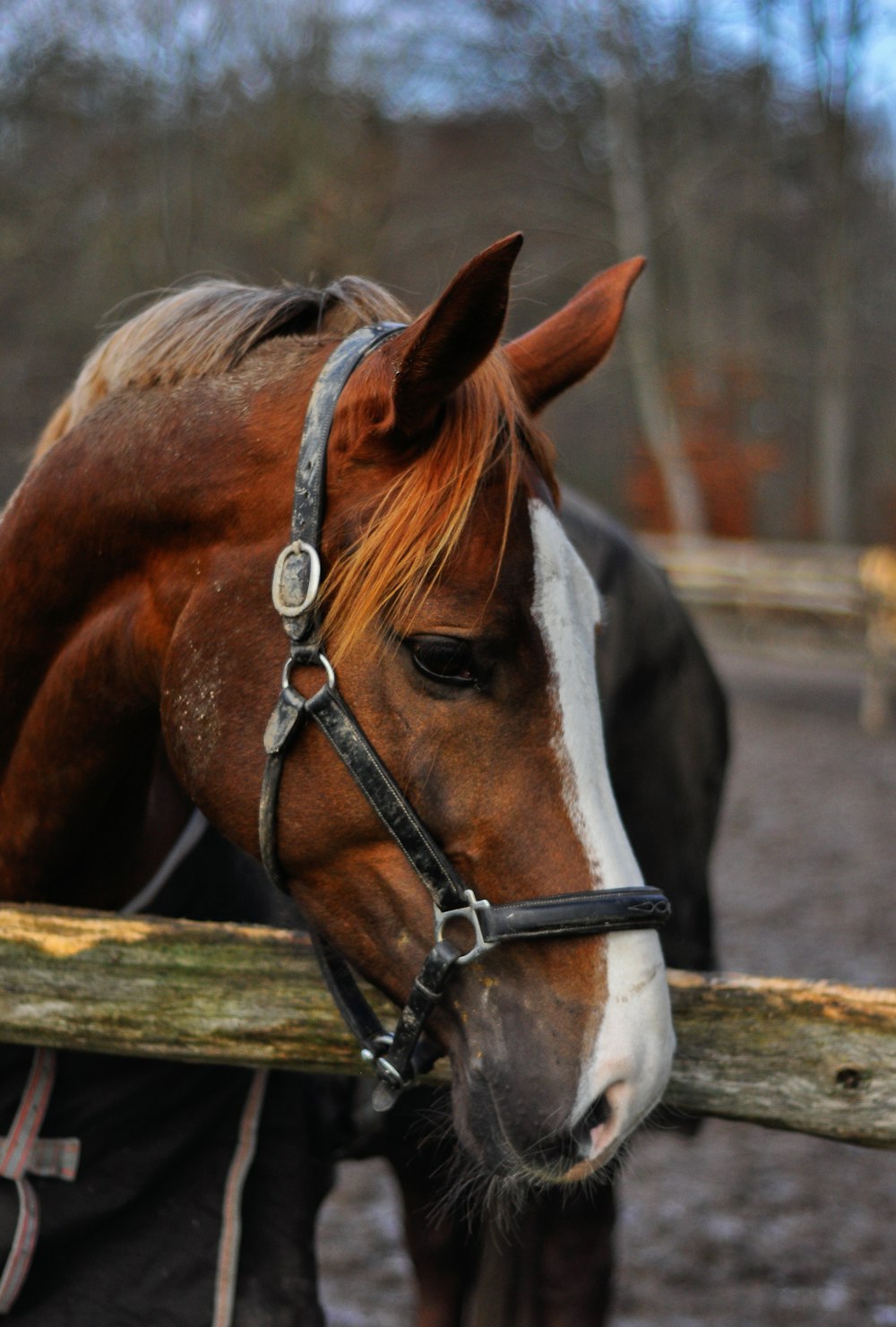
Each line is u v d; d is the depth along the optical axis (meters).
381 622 1.25
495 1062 1.23
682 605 2.45
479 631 1.22
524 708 1.25
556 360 1.46
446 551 1.22
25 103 11.84
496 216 15.70
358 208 11.22
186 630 1.36
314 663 1.27
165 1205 1.58
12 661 1.53
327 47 11.81
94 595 1.48
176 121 12.00
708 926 2.31
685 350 16.69
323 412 1.32
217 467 1.37
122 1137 1.54
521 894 1.23
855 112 15.62
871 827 6.96
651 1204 3.33
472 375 1.29
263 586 1.32
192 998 1.44
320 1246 3.11
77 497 1.46
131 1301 1.53
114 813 1.57
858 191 17.98
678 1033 1.39
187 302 1.53
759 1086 1.38
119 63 11.88
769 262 19.00
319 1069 1.44
